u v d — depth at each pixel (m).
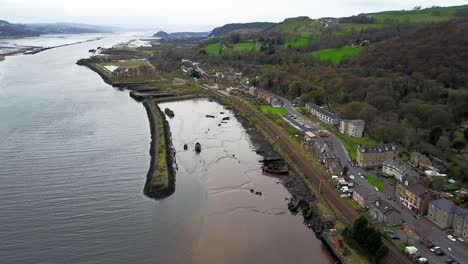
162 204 112.06
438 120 171.38
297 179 133.12
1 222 98.94
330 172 132.88
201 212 109.06
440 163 138.88
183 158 150.75
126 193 116.88
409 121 174.38
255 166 145.50
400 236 93.69
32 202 109.31
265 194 122.31
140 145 160.00
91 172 130.62
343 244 92.50
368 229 87.75
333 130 185.00
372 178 129.00
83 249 89.56
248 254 91.12
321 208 111.50
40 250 88.56
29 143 157.00
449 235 93.38
